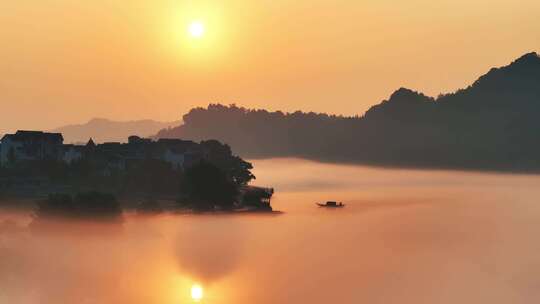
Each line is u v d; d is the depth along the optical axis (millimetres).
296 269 180625
